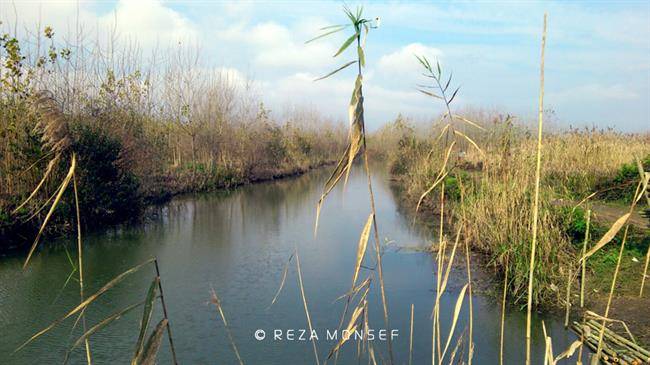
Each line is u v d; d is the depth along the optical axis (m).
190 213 13.86
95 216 11.06
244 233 11.08
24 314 6.20
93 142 10.98
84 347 5.32
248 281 7.52
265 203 15.87
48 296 6.82
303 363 4.91
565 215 7.93
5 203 9.08
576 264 6.52
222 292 7.02
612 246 7.76
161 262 8.57
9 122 9.75
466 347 5.11
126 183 12.33
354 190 19.42
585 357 4.66
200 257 8.92
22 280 7.47
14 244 9.19
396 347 5.22
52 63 11.83
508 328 5.51
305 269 8.16
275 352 5.16
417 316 6.06
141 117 16.36
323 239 10.42
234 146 22.12
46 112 2.61
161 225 11.96
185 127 19.98
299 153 29.48
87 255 8.95
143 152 14.63
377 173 27.98
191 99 20.88
